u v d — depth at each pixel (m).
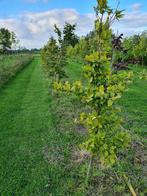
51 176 7.07
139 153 8.36
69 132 10.13
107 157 5.78
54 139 9.55
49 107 14.13
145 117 12.30
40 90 19.41
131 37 39.72
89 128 6.05
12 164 7.81
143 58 38.97
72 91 5.85
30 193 6.39
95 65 5.65
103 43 5.95
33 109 13.86
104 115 5.81
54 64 19.38
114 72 6.67
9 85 22.11
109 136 6.09
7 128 10.91
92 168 7.21
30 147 8.99
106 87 5.79
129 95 17.34
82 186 6.45
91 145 5.78
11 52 68.12
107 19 5.88
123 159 7.90
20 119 12.09
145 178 6.93
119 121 5.93
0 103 15.28
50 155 8.30
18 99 16.42
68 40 22.11
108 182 6.66
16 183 6.80
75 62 54.06
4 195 6.31
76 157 8.06
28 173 7.28
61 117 12.20
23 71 35.31
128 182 6.50
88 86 5.79
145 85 22.38
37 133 10.26
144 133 10.16
